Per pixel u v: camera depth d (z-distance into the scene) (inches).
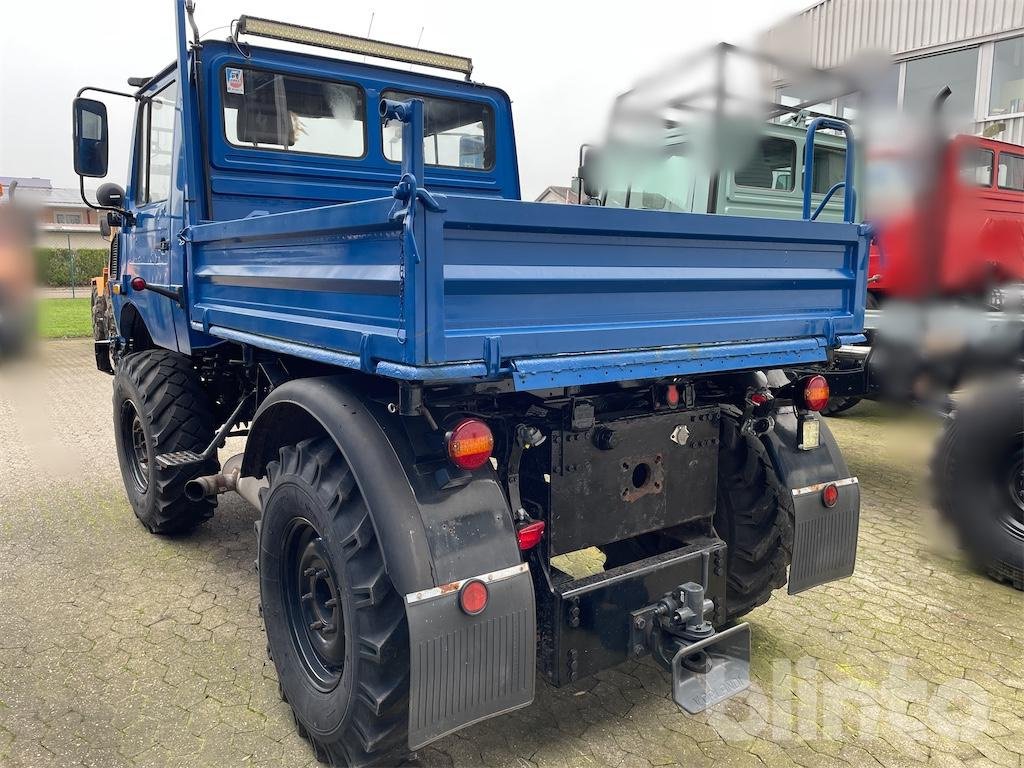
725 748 93.4
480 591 75.8
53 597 133.6
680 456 101.4
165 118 141.9
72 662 112.3
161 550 154.9
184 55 126.3
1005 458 138.9
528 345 74.4
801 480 108.0
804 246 100.6
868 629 123.2
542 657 88.3
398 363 70.5
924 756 92.0
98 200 155.3
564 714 100.5
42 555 152.2
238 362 141.5
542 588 87.9
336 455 86.3
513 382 73.7
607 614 89.6
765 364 95.9
